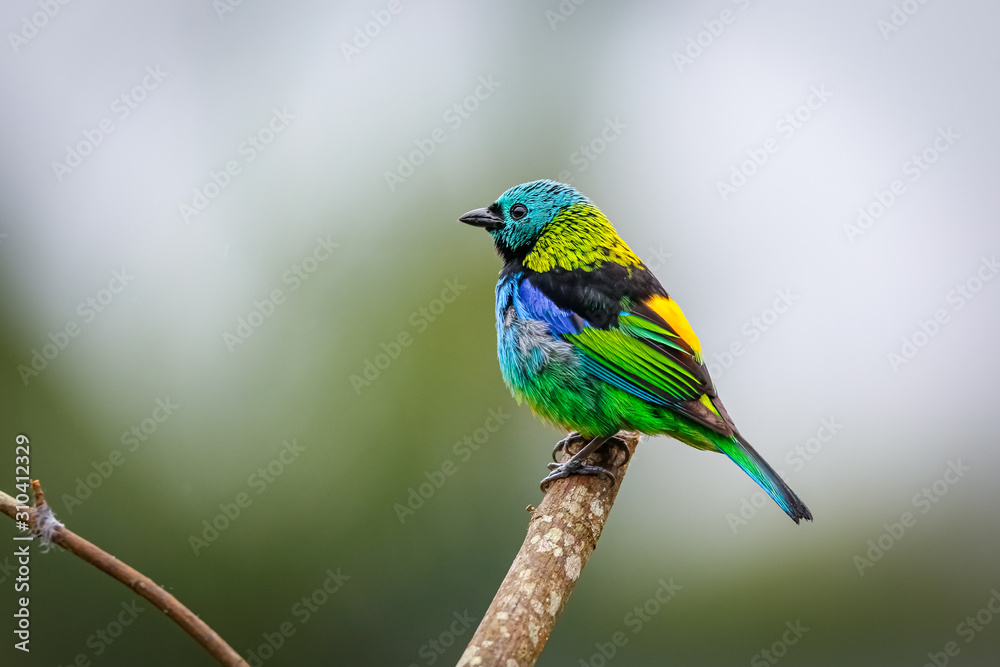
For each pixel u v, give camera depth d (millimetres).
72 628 11328
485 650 5871
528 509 7953
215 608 11711
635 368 9266
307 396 12836
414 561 12320
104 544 11680
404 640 11945
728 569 12445
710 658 12125
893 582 12328
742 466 8852
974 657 12023
